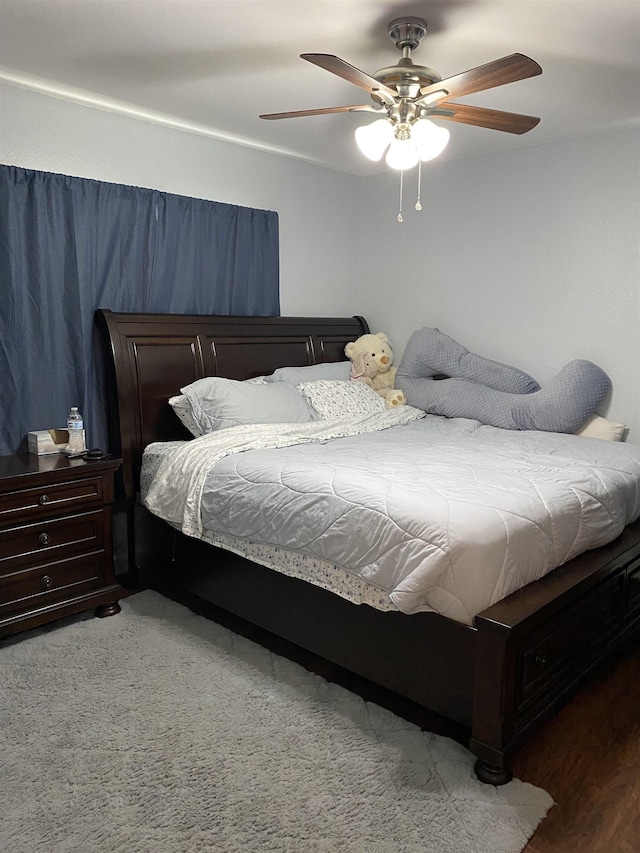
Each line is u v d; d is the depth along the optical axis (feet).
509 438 11.50
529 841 5.65
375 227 15.72
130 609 10.07
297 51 8.55
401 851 5.49
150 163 11.64
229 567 9.34
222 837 5.60
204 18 7.63
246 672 8.22
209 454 9.62
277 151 13.61
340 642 7.92
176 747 6.75
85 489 9.45
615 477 9.02
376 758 6.63
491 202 13.73
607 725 7.36
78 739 6.87
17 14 7.57
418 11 7.38
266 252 13.64
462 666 6.68
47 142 10.30
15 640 9.02
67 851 5.44
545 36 8.00
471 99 10.32
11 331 9.89
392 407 13.76
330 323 14.88
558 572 7.47
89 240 10.75
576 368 12.25
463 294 14.37
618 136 11.93
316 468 8.57
